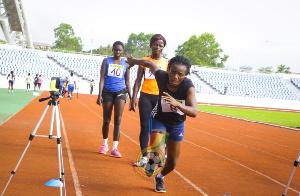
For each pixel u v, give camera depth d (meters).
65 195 3.96
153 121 4.43
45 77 38.97
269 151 9.18
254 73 51.06
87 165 5.77
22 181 4.60
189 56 97.56
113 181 4.97
